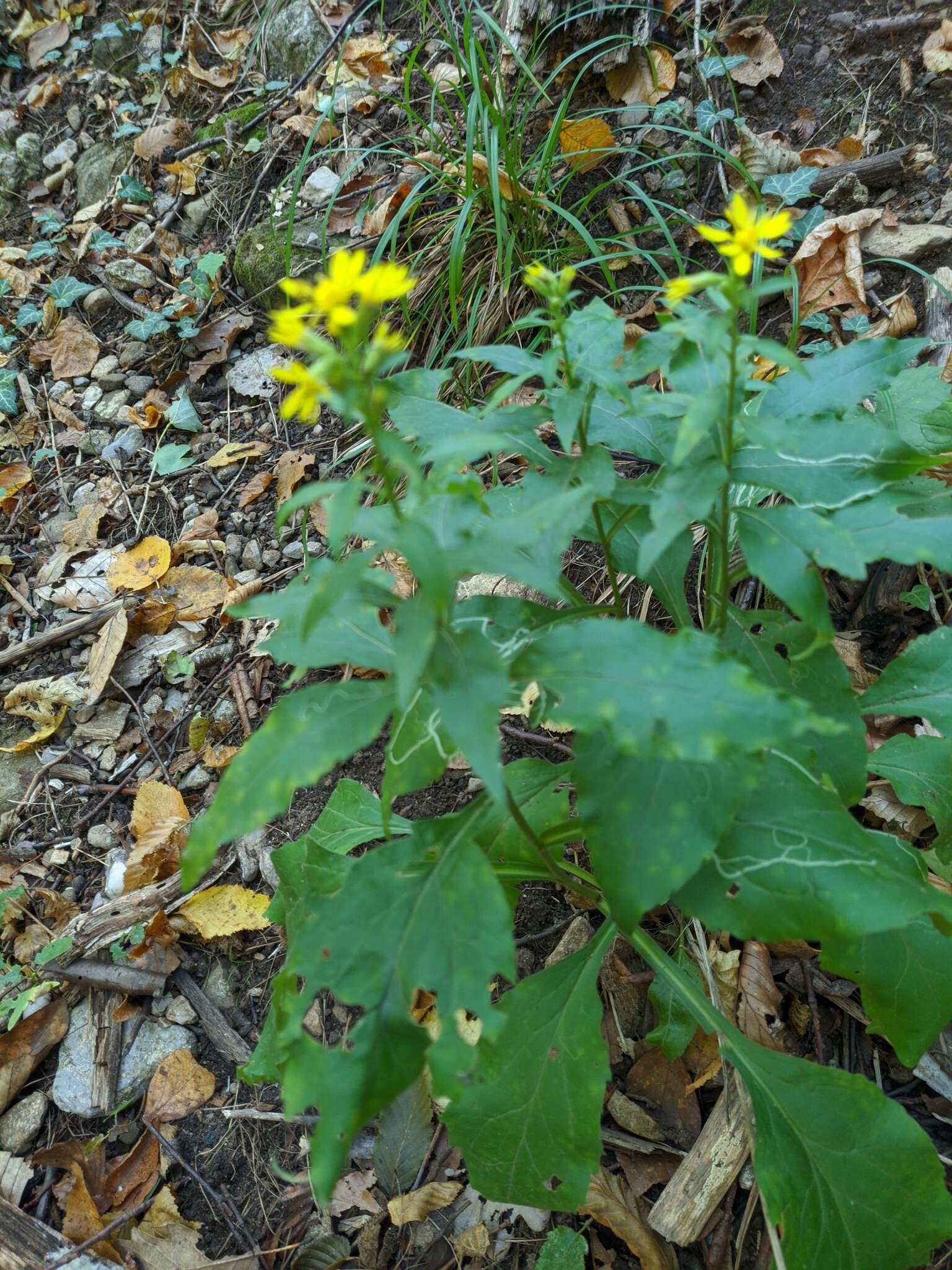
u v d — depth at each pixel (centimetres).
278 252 55
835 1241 24
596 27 49
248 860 38
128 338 57
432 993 33
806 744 25
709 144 45
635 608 40
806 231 45
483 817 22
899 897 21
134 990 36
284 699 21
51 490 52
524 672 20
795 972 32
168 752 42
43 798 42
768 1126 24
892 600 37
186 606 46
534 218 48
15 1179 32
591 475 22
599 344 22
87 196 64
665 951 32
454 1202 30
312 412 18
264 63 65
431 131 49
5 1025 36
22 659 46
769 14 52
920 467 22
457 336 48
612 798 21
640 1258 28
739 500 32
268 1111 33
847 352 25
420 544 18
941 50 48
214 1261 30
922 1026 25
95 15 71
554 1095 25
